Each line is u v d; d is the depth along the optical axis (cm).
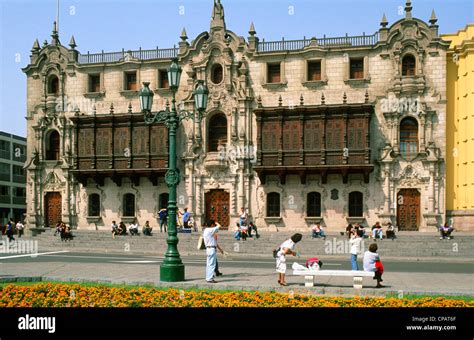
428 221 4594
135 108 5306
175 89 2281
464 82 4659
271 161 4862
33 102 5622
